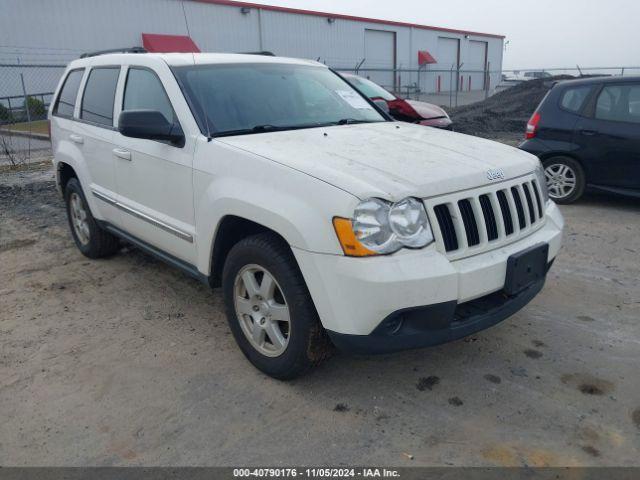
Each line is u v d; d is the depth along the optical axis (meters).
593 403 3.04
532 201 3.34
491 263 2.88
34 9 24.78
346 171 2.82
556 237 3.42
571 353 3.56
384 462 2.62
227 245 3.49
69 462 2.65
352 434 2.82
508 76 41.44
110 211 4.64
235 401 3.11
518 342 3.71
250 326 3.33
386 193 2.65
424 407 3.03
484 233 2.93
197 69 3.96
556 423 2.88
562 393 3.13
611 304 4.26
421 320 2.74
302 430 2.85
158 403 3.10
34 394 3.20
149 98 4.04
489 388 3.20
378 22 39.38
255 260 3.11
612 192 6.86
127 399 3.14
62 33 25.72
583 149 6.89
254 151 3.16
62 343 3.79
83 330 3.98
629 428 2.82
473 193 2.91
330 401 3.09
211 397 3.15
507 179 3.16
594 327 3.90
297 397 3.13
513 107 21.39
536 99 21.50
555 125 7.08
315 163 2.91
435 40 44.91
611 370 3.35
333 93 4.48
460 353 3.58
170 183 3.73
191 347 3.71
